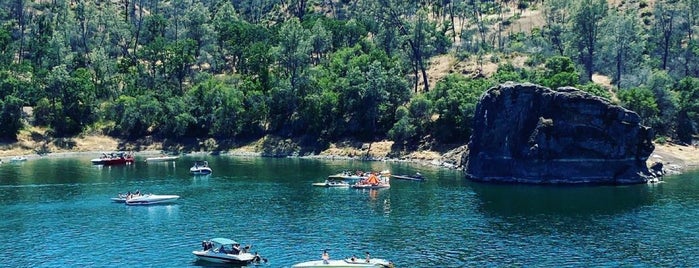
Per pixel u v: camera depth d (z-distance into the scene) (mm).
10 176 181625
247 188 162000
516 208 135625
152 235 117750
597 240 111812
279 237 115875
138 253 106938
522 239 112688
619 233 115938
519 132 165250
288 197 150250
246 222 126688
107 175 184250
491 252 105500
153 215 133125
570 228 119625
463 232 117562
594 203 139375
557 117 162375
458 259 102062
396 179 174125
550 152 162250
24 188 162375
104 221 128375
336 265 97688
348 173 176625
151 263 101750
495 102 168875
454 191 154750
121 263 101812
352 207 138875
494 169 168375
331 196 151125
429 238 113875
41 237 116688
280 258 103812
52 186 165375
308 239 114375
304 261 102062
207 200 147250
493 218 127375
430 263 100375
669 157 193250
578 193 149875
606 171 162625
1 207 140375
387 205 140375
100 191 158875
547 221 124688
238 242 112875
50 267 100062
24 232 120125
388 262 98438
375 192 155125
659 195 147000
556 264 99438
